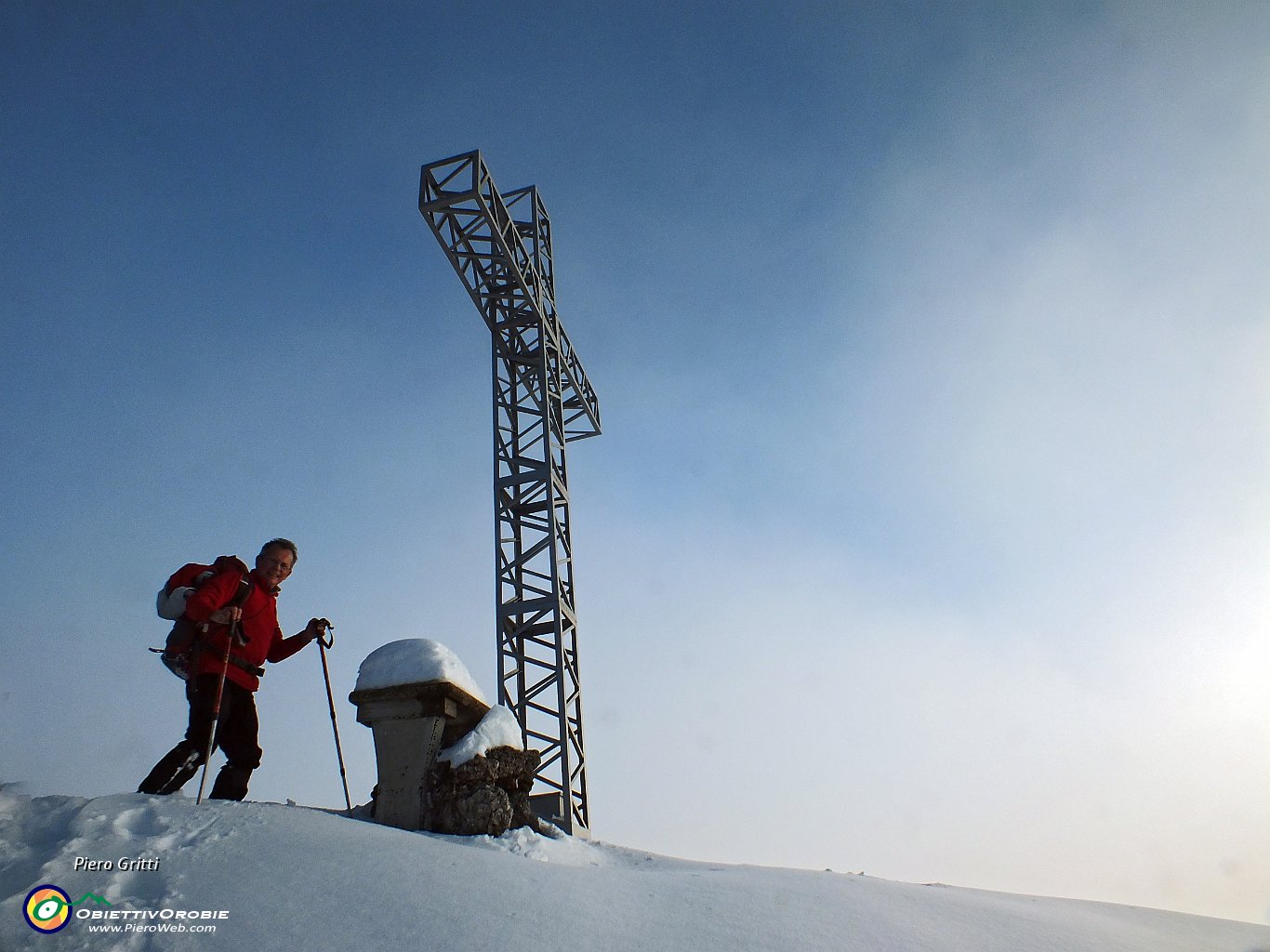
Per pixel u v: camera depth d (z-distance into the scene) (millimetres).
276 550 6211
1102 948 5406
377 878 4328
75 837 4195
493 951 3791
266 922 3752
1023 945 5176
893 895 5902
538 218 14609
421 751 6117
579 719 11539
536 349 13531
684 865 7496
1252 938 6539
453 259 12719
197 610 5527
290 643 6496
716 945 4285
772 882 5844
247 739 5863
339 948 3641
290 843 4547
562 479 13133
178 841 4355
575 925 4211
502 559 12164
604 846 8016
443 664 6293
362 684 6367
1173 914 7059
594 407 16172
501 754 6320
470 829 5859
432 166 12156
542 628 11688
